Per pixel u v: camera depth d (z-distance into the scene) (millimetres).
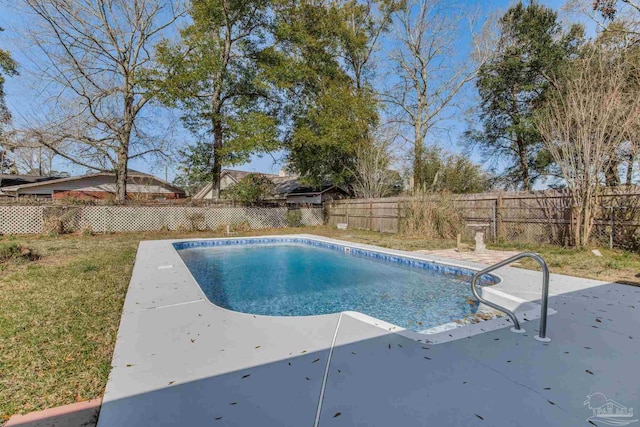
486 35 17766
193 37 15547
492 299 4594
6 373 2455
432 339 2982
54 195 22547
